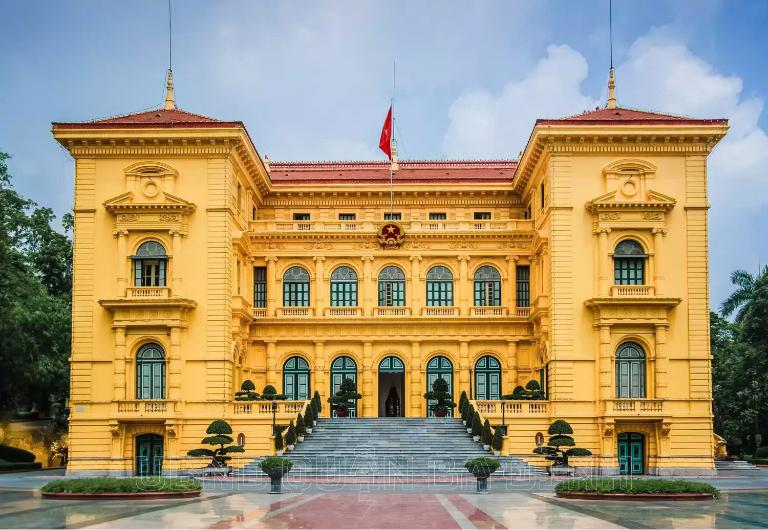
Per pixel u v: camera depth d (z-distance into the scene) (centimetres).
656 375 5788
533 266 6694
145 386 5844
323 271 6788
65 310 7319
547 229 6125
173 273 5888
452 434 5719
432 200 7256
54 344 6981
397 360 6738
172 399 5706
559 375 5819
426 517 3128
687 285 5906
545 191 6244
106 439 5753
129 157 6022
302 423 5641
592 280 5919
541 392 6122
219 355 5838
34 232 8050
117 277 5906
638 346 5878
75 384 5816
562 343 5856
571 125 5931
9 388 6706
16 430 7169
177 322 5778
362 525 2911
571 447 5691
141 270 5962
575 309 5891
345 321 6662
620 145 5997
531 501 3725
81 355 5844
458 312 6694
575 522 2989
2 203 6400
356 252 6794
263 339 6700
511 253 6762
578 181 5991
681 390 5809
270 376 6662
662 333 5800
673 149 5997
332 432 5772
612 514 3234
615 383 5809
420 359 6675
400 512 3291
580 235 5956
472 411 5738
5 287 6347
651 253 5919
